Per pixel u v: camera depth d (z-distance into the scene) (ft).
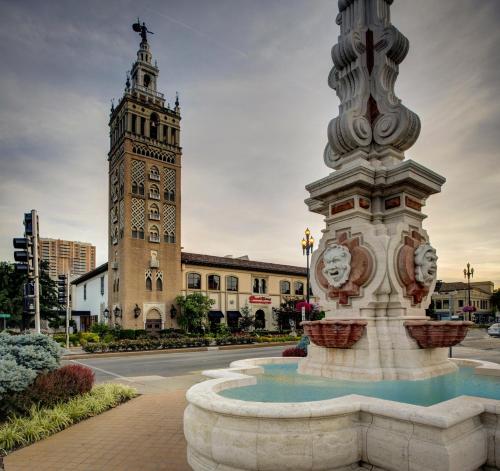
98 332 119.85
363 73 27.40
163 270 133.28
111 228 141.69
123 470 17.37
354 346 22.74
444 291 261.24
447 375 22.72
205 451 14.11
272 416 13.01
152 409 29.09
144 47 152.97
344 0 29.17
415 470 12.46
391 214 25.12
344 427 13.82
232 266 150.00
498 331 136.15
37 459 18.92
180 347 97.50
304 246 90.89
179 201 141.18
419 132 26.35
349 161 26.58
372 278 23.16
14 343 28.84
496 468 13.21
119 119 142.20
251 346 105.09
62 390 27.43
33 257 38.99
